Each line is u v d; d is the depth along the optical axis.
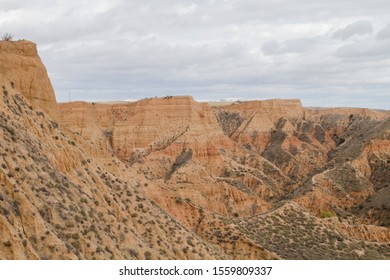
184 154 161.12
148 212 61.06
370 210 123.44
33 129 52.53
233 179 151.12
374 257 86.50
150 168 154.50
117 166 73.69
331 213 119.75
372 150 152.50
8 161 42.16
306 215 95.62
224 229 80.88
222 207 116.50
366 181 139.00
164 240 58.25
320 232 90.56
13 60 58.72
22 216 38.09
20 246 34.91
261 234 86.12
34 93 59.72
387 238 97.69
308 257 80.00
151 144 168.62
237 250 76.44
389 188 131.50
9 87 55.50
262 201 125.50
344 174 141.38
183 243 60.50
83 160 57.56
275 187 164.88
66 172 51.78
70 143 58.69
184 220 81.50
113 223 50.66
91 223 45.97
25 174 43.12
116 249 46.16
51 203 43.19
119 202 57.88
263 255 75.94
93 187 53.91
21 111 53.16
